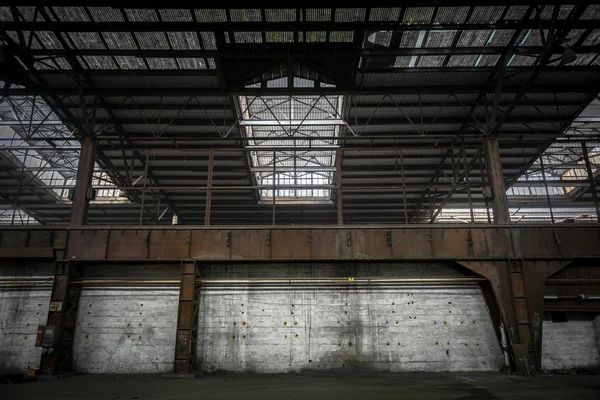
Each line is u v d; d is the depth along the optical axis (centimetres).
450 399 1155
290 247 2156
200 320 2108
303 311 2125
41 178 3500
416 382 1614
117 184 3219
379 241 2167
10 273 2192
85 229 2180
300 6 1873
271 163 3312
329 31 2039
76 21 1978
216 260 2127
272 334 2091
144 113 2608
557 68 2247
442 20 1967
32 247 2159
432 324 2105
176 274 2198
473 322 2105
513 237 2166
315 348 2067
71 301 2114
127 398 1239
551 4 1834
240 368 2036
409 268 2208
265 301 2141
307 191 3544
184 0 1866
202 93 2369
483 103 2531
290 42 2111
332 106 2486
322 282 2172
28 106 2702
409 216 3966
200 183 3341
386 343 2077
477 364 2039
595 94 2442
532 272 2108
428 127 2745
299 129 2802
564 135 2614
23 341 2089
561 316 2158
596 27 1969
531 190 3922
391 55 2114
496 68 2238
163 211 3506
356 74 2288
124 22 1970
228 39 2078
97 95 2400
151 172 3197
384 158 3055
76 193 2278
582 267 2186
